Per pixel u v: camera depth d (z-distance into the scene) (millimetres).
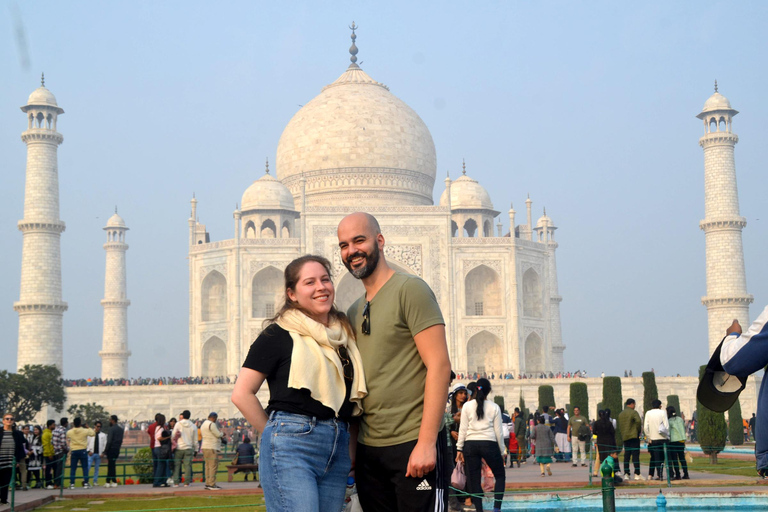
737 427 64375
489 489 26141
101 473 51469
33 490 37219
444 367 10289
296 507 9641
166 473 39438
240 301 106250
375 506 10648
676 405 71062
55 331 104750
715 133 108438
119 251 137125
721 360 8836
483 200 122125
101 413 85375
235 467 41062
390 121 124500
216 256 109188
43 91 107938
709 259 107938
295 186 125375
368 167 122500
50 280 104750
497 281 115188
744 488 29656
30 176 105625
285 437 9969
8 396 78938
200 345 109375
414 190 124812
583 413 62719
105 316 135500
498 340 112500
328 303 10672
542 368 112938
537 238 137875
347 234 10922
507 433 39344
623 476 35750
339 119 123750
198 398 95812
